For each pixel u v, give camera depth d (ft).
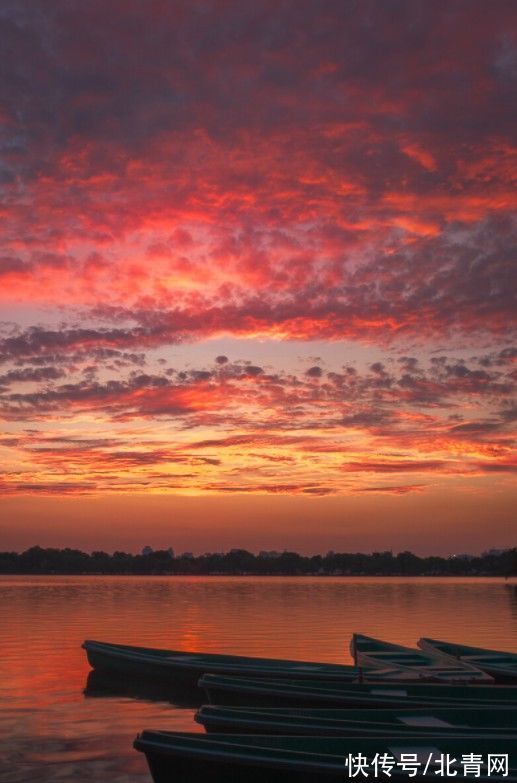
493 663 72.74
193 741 34.65
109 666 73.00
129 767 42.39
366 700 49.08
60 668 78.59
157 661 68.64
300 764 33.06
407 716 42.83
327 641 103.76
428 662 72.54
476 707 43.78
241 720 39.73
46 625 130.72
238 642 102.22
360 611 175.32
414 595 288.71
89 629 122.72
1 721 53.93
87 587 387.14
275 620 144.25
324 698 49.78
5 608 183.21
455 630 122.62
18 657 86.74
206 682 53.62
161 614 161.48
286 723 39.14
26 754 45.06
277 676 63.52
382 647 76.43
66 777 40.55
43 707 59.16
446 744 36.14
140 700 62.44
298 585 474.49
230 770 34.01
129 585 442.09
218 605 201.46
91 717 55.57
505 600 241.35
